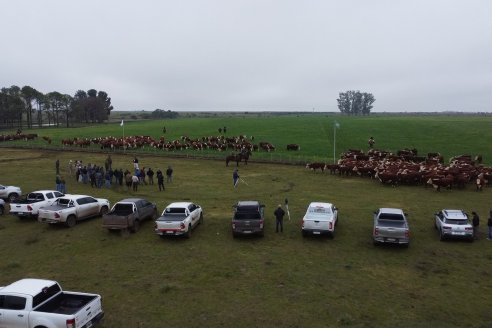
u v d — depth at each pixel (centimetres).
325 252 2105
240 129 9612
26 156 6188
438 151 6400
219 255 2072
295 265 1934
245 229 2272
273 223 2622
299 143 7212
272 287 1702
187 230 2288
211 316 1470
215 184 3959
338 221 2642
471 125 9356
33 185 3928
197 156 5744
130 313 1498
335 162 5197
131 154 6178
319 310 1505
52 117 18550
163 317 1468
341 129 9188
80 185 3934
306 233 2298
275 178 4278
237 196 3422
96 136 9119
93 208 2728
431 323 1410
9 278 1833
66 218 2522
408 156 5191
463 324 1407
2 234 2447
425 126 9356
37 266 1967
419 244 2220
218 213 2866
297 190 3678
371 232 2427
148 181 4150
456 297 1609
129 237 2364
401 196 3419
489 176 3909
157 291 1677
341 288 1689
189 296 1630
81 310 1268
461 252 2097
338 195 3459
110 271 1892
